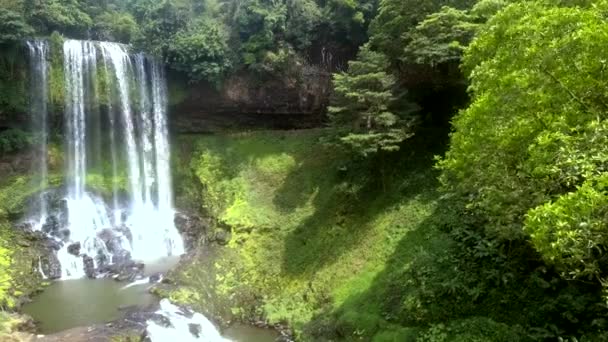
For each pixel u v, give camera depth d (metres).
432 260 19.88
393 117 25.47
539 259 16.81
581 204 9.28
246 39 38.34
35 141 33.88
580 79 11.14
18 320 21.66
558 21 12.04
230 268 27.23
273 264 27.20
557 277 16.28
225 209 32.28
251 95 38.69
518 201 13.20
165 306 23.38
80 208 32.62
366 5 35.50
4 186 31.69
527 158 12.48
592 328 14.39
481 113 13.59
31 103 33.91
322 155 33.50
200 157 37.19
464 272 18.48
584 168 9.96
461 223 21.12
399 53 28.48
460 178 17.12
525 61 12.43
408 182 26.55
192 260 28.28
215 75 37.09
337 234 26.66
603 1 12.06
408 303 18.61
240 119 40.06
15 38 31.77
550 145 11.16
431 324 17.55
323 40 38.00
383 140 25.20
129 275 27.53
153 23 38.00
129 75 37.41
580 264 11.20
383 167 27.69
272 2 37.69
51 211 31.53
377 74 25.45
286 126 40.12
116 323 21.23
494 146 13.40
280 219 30.27
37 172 33.50
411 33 26.61
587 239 9.27
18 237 28.98
